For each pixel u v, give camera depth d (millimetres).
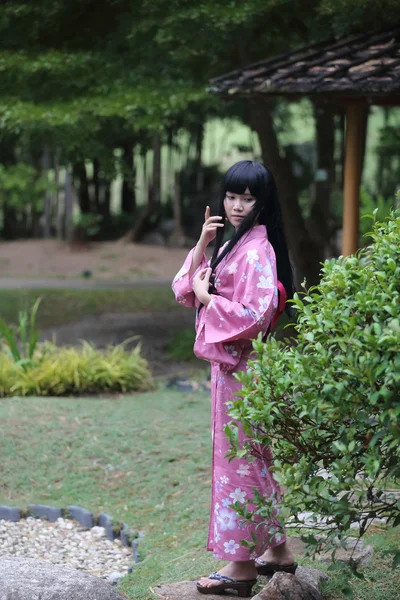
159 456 5629
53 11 8469
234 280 3156
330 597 3236
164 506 4957
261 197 3172
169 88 8914
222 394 3207
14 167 20922
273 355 2797
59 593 2990
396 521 2910
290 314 3289
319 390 2668
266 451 3201
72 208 21641
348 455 2684
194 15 7539
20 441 5996
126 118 8562
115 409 6711
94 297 15375
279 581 3088
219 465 3232
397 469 2680
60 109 8609
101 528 4973
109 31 9062
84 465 5648
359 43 7211
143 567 4125
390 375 2463
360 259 2912
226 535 3211
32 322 8430
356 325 2660
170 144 22312
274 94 6762
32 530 5000
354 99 6926
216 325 3092
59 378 8008
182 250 21750
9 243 22312
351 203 7332
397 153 18562
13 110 8648
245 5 7609
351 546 3676
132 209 24656
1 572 3092
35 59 8711
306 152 22109
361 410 2650
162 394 7445
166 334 12070
